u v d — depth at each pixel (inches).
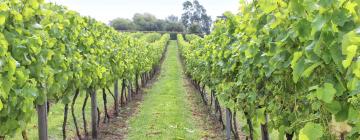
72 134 355.9
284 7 126.1
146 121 425.1
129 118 444.5
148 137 352.5
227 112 330.0
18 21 167.6
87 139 334.3
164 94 661.3
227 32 243.1
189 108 514.0
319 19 87.0
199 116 456.8
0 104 122.6
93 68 288.7
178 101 577.6
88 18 342.6
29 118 157.1
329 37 89.4
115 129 385.7
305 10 99.6
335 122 92.7
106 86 387.9
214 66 282.4
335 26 86.4
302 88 124.6
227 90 229.8
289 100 141.9
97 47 339.9
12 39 157.2
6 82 134.9
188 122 419.8
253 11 169.2
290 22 124.0
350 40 73.2
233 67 214.8
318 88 87.8
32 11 175.9
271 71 141.3
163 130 380.5
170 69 1175.6
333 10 85.3
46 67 183.2
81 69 253.6
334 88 92.7
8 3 162.7
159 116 453.7
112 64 385.4
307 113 122.4
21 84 147.6
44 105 207.9
